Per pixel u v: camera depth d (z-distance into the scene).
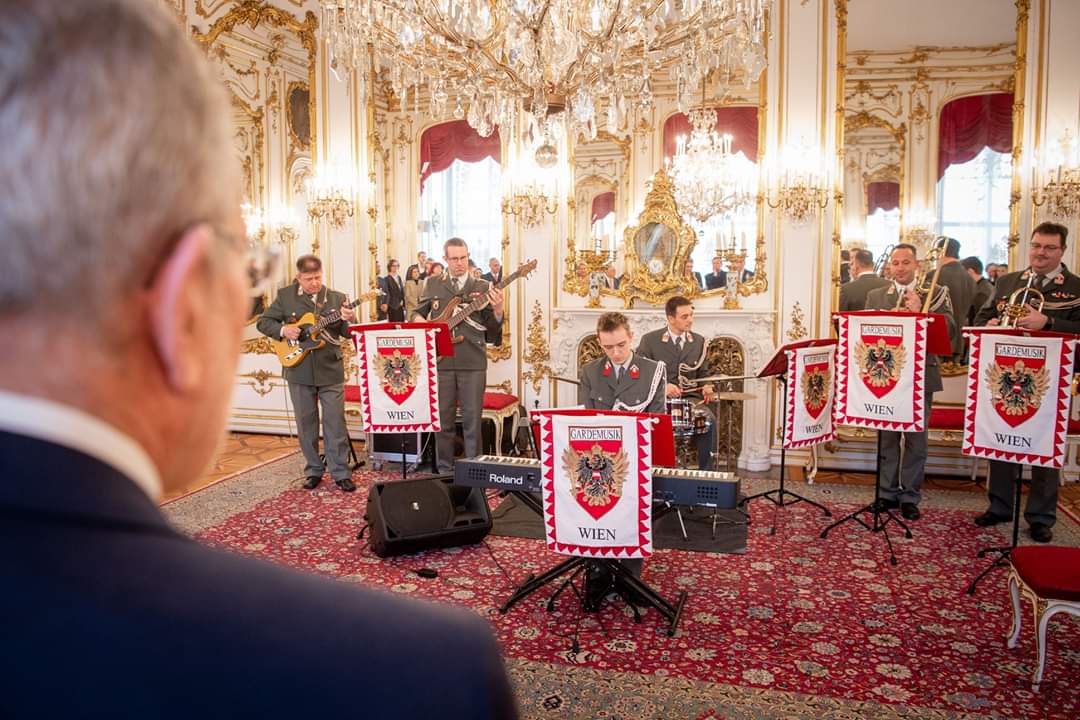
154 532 0.35
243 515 5.18
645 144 6.96
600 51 4.06
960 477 6.36
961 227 6.61
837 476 6.40
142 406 0.37
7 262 0.32
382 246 7.83
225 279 0.40
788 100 6.45
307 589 0.36
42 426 0.33
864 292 6.42
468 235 7.73
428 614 0.37
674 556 4.47
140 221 0.35
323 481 6.02
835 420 4.82
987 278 6.57
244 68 7.90
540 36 4.00
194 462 0.41
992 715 2.84
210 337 0.40
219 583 0.34
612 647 3.36
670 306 5.85
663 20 4.08
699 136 6.13
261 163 8.01
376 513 4.46
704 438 5.54
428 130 7.73
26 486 0.31
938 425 6.23
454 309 6.12
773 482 6.18
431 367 4.95
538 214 7.10
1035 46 6.13
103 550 0.32
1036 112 6.16
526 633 3.49
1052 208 6.14
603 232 7.05
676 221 6.77
